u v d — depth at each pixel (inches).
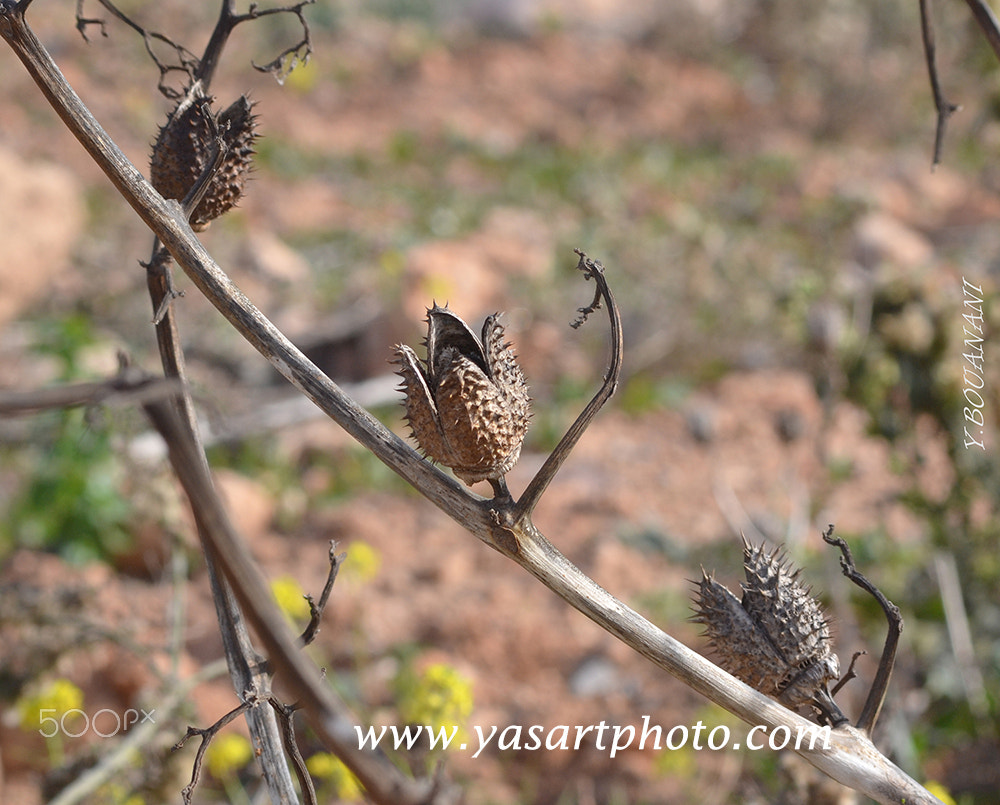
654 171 696.4
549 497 333.7
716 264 488.7
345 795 158.2
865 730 74.3
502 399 66.4
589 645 256.7
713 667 68.6
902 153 734.5
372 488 343.9
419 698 150.3
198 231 83.8
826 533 76.2
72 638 163.8
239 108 82.2
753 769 198.4
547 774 213.5
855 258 507.2
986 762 201.5
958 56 366.6
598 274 65.6
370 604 273.1
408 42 905.5
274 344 68.0
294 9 84.8
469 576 291.4
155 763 146.6
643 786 205.5
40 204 397.4
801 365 410.6
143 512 171.5
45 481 285.9
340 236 552.4
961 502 223.8
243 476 337.1
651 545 299.4
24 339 381.7
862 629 230.4
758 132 790.5
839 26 826.2
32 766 197.6
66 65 683.4
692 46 941.8
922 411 223.9
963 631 211.0
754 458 355.3
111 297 416.2
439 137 747.4
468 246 518.3
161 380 43.8
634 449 367.9
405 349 68.9
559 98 863.7
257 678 79.0
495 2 1000.9
